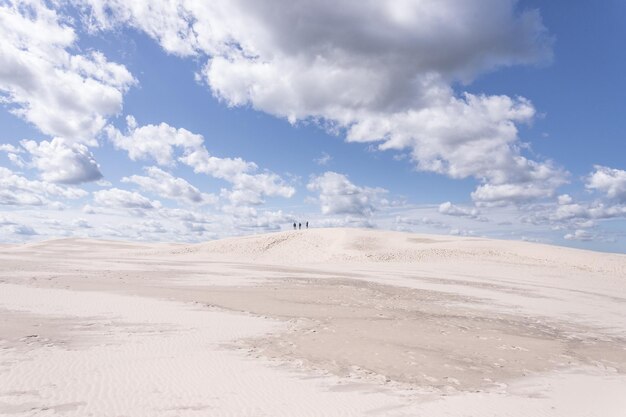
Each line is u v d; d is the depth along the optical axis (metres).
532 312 20.17
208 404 7.23
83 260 42.59
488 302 22.47
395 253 53.31
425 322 16.02
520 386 9.48
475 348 12.56
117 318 14.04
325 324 14.88
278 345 11.76
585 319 19.23
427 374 9.92
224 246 61.22
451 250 53.34
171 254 58.00
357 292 23.59
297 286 25.11
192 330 12.91
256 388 8.20
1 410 6.52
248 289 23.08
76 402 6.98
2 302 15.70
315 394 8.10
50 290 19.44
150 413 6.72
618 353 13.17
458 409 7.72
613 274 41.41
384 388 8.73
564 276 38.88
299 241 62.91
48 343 10.49
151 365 9.22
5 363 8.70
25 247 74.81
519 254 50.47
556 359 11.97
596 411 7.93
